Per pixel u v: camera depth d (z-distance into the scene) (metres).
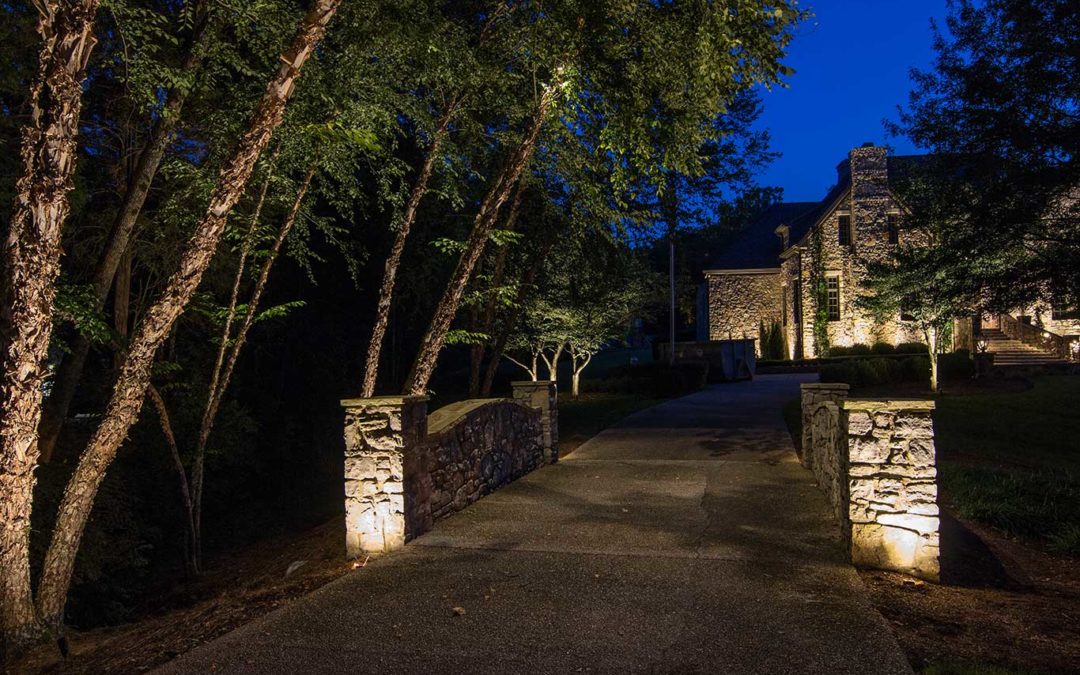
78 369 10.87
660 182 9.47
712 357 28.19
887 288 20.95
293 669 3.98
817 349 31.72
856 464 5.88
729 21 7.81
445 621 4.67
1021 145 13.42
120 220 10.02
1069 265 14.09
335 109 8.87
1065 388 20.84
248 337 20.66
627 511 7.84
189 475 15.09
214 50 9.08
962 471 10.73
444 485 7.65
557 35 8.74
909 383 23.56
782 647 4.14
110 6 7.89
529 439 10.74
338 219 19.84
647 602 4.93
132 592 11.53
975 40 14.05
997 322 31.81
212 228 6.11
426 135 10.75
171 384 13.70
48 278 5.54
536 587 5.32
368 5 8.71
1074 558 7.12
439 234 17.97
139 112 10.39
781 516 7.49
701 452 11.95
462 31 9.96
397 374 26.98
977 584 6.11
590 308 22.56
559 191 13.12
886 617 4.77
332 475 19.61
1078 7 12.62
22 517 5.51
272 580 7.27
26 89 9.84
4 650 5.29
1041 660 4.09
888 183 20.72
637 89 8.97
